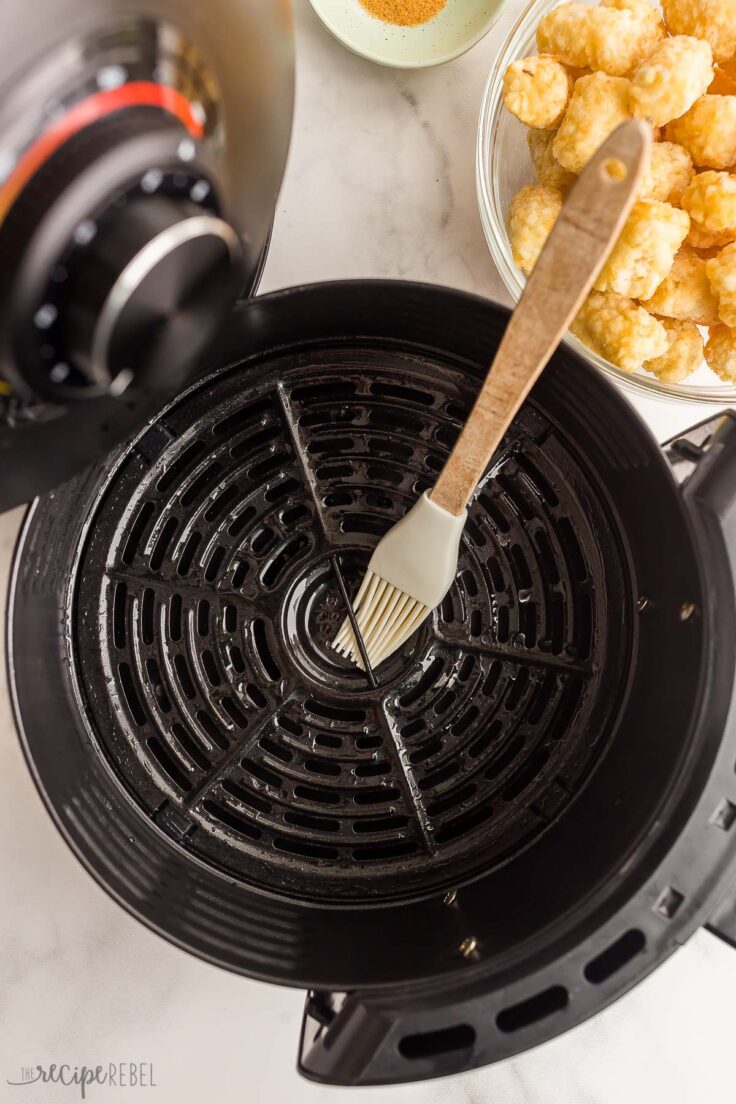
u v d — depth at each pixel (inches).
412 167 22.8
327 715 20.3
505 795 20.1
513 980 17.4
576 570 20.3
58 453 17.2
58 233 14.4
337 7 22.3
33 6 14.3
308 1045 18.2
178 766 20.1
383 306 19.6
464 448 18.0
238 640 20.3
